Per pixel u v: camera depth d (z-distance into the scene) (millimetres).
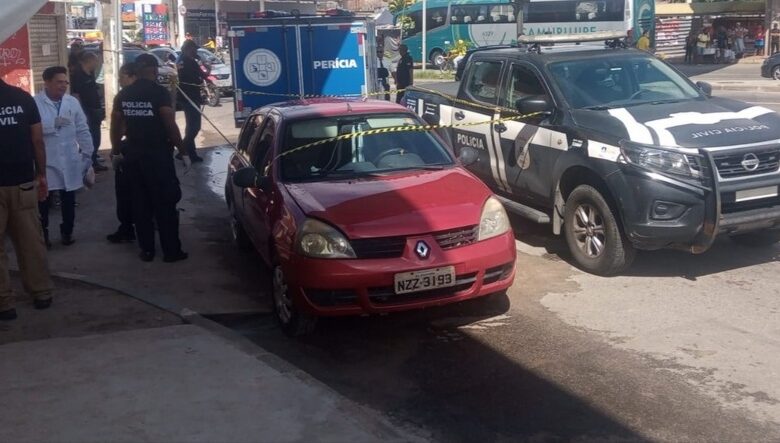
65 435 4520
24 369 5438
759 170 7141
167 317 6586
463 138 9523
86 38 32688
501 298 6918
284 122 7473
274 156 7184
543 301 6945
